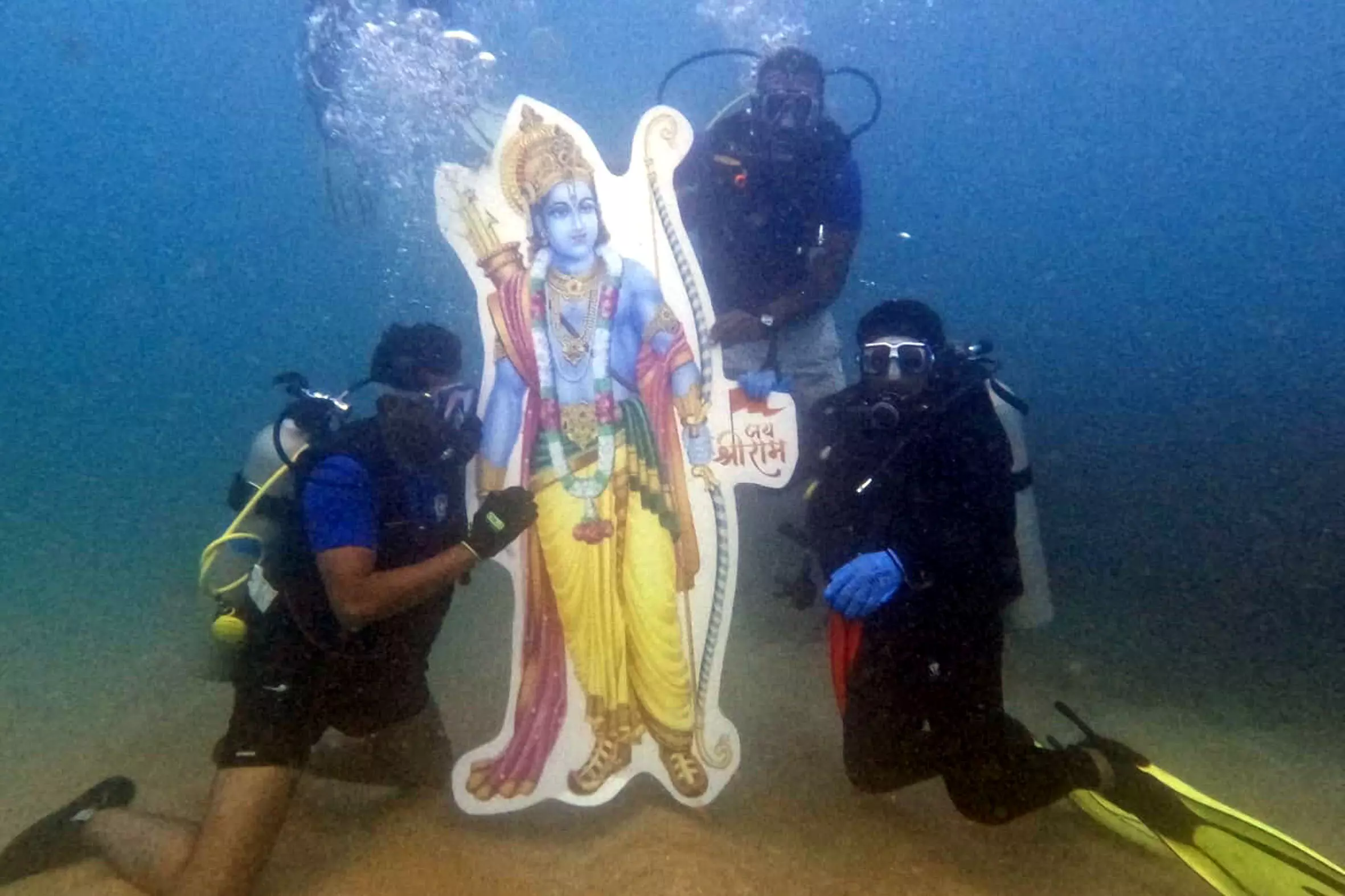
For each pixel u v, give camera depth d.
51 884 2.78
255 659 2.75
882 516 2.99
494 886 2.69
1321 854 3.17
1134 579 6.21
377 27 7.70
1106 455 9.88
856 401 3.14
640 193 3.14
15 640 5.72
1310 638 5.14
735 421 3.20
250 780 2.65
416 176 8.40
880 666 3.05
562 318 3.10
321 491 2.63
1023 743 2.98
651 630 3.12
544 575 3.10
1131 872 2.93
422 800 3.27
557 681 3.09
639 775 3.36
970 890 2.74
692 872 2.73
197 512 10.31
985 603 2.96
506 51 9.95
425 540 2.82
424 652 3.10
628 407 3.14
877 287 22.77
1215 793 3.61
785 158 4.24
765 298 4.50
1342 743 3.98
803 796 3.34
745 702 4.34
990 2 51.28
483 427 3.05
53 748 4.13
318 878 2.78
